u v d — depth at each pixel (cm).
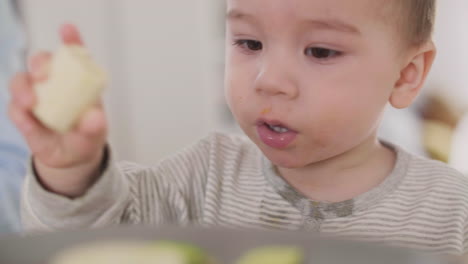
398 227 67
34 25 192
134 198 65
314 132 60
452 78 186
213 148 77
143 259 37
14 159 129
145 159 217
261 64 60
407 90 67
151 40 212
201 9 211
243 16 59
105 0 208
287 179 71
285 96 59
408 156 72
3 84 138
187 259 37
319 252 38
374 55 60
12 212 121
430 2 66
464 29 188
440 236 67
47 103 42
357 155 69
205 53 213
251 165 74
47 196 51
